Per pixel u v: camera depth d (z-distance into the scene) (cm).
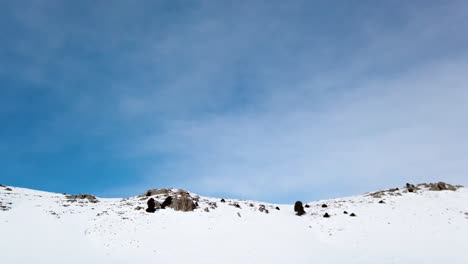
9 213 4634
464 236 4447
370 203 6331
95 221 4681
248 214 5519
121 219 4781
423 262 3716
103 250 3784
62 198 6109
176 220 4856
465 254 3894
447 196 6381
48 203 5503
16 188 6581
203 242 4200
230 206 5875
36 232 4075
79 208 5359
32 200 5584
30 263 3266
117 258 3603
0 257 3331
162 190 6262
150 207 5150
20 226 4203
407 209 5738
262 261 3766
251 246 4172
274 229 4884
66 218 4719
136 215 4969
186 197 5500
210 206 5606
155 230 4469
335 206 6350
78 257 3522
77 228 4369
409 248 4159
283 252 4059
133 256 3691
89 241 3997
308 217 5722
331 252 4159
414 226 4919
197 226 4700
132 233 4322
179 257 3741
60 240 3922
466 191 6712
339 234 4800
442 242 4297
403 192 7019
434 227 4834
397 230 4803
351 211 5862
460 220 5047
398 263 3712
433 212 5481
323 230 5000
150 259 3644
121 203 5781
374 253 4059
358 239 4572
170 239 4228
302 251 4141
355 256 3997
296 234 4769
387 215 5481
